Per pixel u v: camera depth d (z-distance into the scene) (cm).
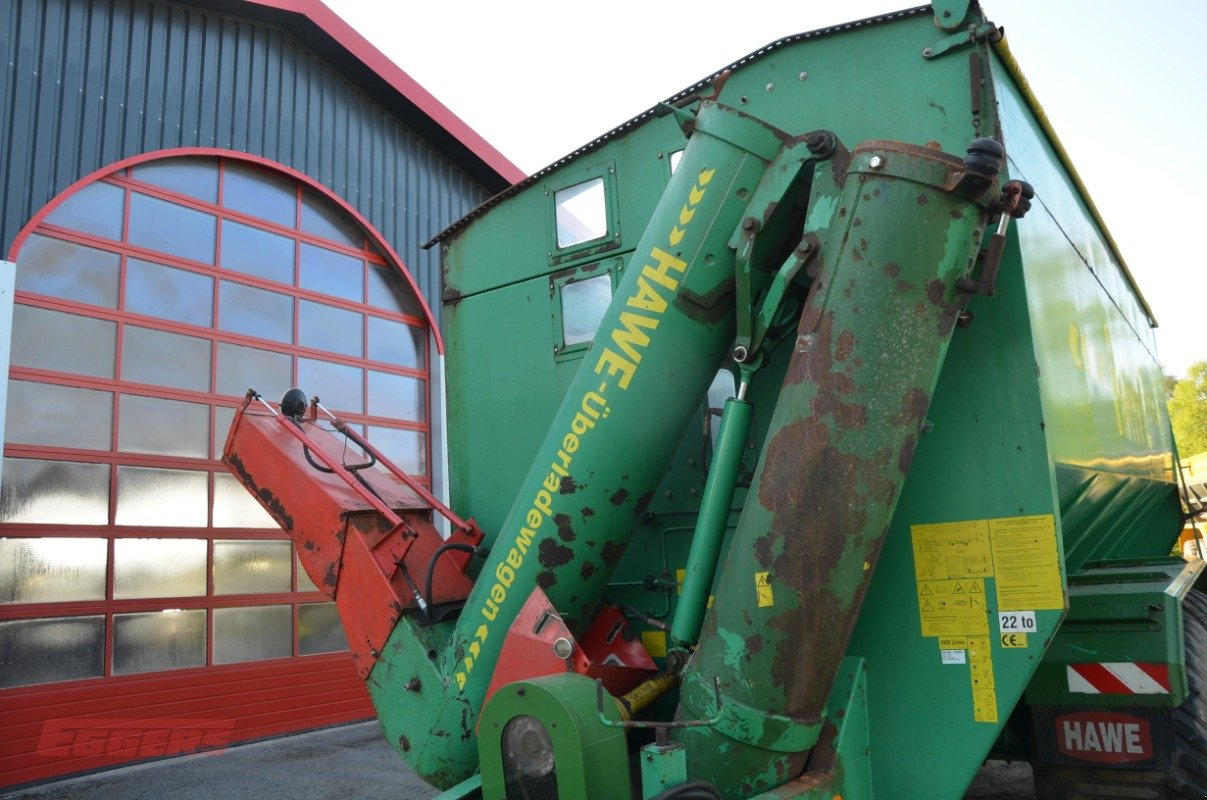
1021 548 241
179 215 816
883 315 221
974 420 252
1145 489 524
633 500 271
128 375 757
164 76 809
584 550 273
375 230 1002
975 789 437
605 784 204
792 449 224
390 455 978
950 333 229
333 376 937
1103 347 393
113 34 771
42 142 703
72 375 717
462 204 1170
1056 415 275
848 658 257
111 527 729
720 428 259
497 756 214
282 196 917
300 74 948
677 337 262
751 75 296
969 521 249
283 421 357
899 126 266
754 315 263
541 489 279
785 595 220
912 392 222
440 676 287
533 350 360
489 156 1166
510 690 213
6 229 669
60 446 703
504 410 365
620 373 268
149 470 764
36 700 657
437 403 1030
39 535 681
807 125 282
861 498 219
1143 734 270
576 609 279
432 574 318
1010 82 290
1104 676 276
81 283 732
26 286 694
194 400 805
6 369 643
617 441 266
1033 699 287
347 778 612
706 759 229
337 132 985
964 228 223
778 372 279
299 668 851
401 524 313
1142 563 462
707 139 266
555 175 363
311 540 330
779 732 223
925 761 246
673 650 259
